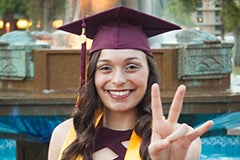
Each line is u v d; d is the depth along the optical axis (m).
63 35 10.77
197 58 8.34
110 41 3.21
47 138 7.31
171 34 9.92
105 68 3.19
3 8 33.34
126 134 3.17
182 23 33.28
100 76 3.19
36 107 6.80
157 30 3.55
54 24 26.78
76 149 3.15
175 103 2.86
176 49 8.19
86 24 3.47
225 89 8.08
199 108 6.89
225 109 6.98
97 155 3.14
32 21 28.27
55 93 7.53
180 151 2.88
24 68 8.15
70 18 12.27
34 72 8.09
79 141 3.16
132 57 3.16
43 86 8.02
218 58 8.56
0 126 7.12
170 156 2.89
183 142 2.87
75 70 7.97
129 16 3.36
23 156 7.72
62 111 6.79
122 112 3.23
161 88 8.12
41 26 27.61
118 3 10.95
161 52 8.12
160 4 13.38
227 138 9.14
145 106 3.20
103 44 3.22
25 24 33.41
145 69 3.19
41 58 8.01
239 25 36.16
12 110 6.81
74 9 12.16
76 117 3.27
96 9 11.12
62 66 7.99
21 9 33.34
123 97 3.16
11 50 8.30
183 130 2.79
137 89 3.17
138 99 3.18
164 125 2.87
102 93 3.21
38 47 8.25
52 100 6.78
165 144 2.78
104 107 3.27
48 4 26.97
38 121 6.96
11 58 8.34
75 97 6.80
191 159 3.11
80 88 3.40
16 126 7.07
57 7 26.94
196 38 8.73
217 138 9.18
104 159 3.12
